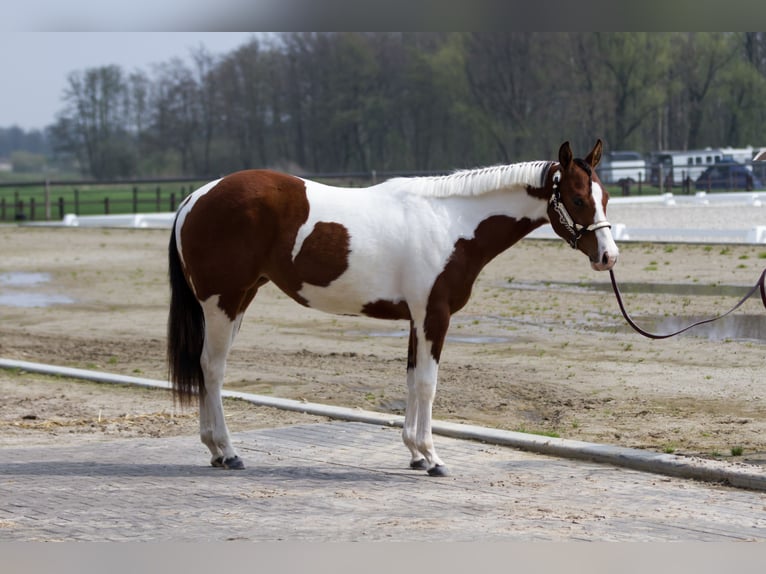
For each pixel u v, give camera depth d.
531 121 69.12
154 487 7.29
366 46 73.38
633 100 67.25
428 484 7.38
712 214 35.00
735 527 6.19
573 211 7.56
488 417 10.08
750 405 10.27
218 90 75.19
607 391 11.20
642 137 73.00
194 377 7.95
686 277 20.44
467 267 7.74
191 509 6.66
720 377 11.77
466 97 70.19
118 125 79.94
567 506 6.71
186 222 7.79
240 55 74.62
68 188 80.62
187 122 75.81
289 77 74.88
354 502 6.84
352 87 73.69
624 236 27.52
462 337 15.29
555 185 7.64
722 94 68.88
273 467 7.96
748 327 15.03
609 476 7.63
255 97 75.19
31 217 45.28
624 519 6.37
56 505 6.76
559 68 67.88
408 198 7.77
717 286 19.08
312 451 8.54
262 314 18.39
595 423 9.62
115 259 28.08
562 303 18.19
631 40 64.31
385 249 7.65
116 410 10.59
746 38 68.44
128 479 7.54
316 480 7.52
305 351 14.41
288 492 7.13
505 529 6.14
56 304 20.41
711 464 7.56
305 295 7.80
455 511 6.57
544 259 24.72
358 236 7.64
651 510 6.59
